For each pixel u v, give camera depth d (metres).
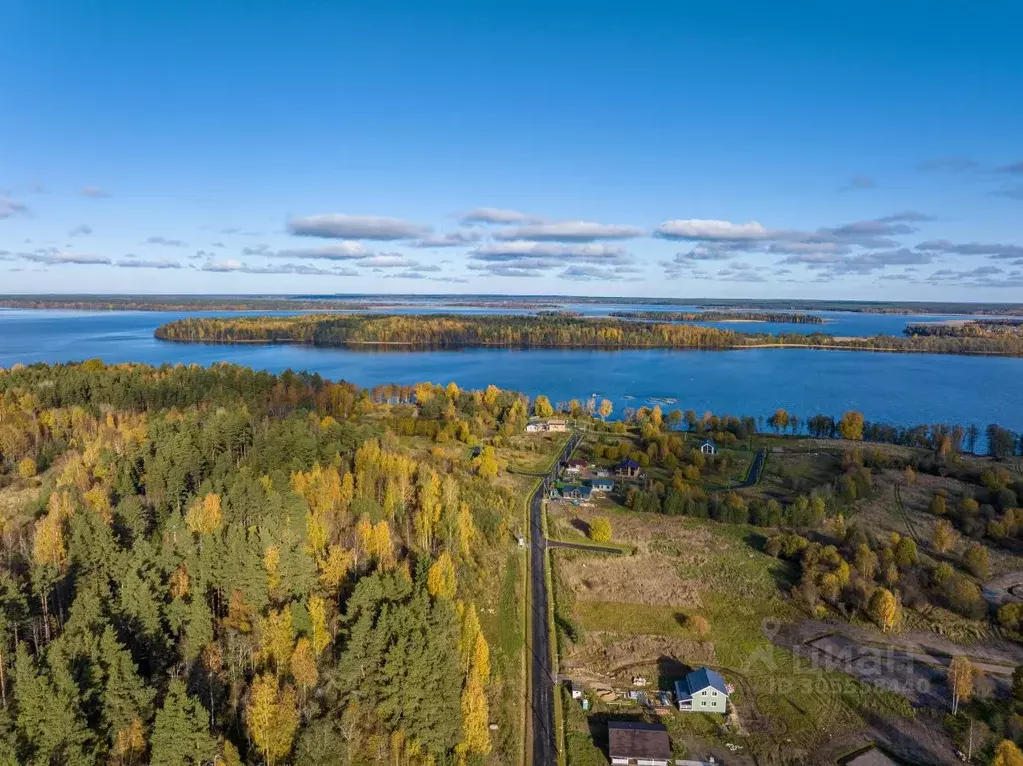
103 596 60.03
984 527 116.56
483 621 84.00
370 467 106.94
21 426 126.81
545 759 64.19
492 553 101.69
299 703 54.53
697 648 83.25
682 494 129.50
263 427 121.25
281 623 57.56
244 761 49.88
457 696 60.47
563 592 94.81
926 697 74.19
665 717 70.81
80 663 50.16
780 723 70.38
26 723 44.75
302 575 66.81
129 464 97.69
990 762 64.62
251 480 90.31
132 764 47.59
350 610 63.00
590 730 68.50
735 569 104.06
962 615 90.69
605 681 76.75
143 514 82.00
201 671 54.78
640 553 109.25
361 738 55.59
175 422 124.25
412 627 60.16
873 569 98.69
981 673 76.19
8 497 99.31
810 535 116.25
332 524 88.19
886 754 66.19
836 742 67.81
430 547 93.69
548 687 74.75
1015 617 87.62
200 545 68.50
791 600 95.00
